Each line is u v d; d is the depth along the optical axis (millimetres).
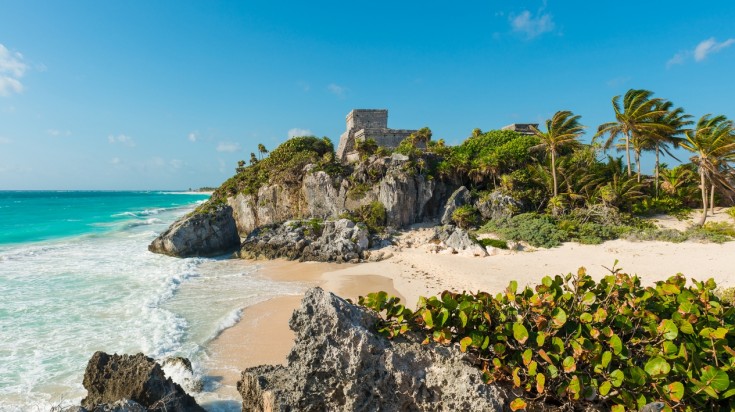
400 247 33531
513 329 5395
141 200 140000
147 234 44344
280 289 22078
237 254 34094
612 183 39938
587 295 6109
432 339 5809
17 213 73000
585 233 31250
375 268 27594
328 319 5750
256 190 49625
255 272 27438
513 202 39844
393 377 5453
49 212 76250
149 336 14570
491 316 5918
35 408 9914
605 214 35062
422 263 27828
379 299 6449
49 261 28641
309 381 5707
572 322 5730
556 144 39219
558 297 6270
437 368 5438
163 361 11914
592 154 44000
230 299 19734
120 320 16250
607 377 4957
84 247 35312
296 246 33281
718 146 32219
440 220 42844
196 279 24781
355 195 42531
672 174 44031
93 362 9320
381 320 6168
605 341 5422
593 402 5188
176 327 15539
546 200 40969
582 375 5176
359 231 33469
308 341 5797
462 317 5629
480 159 44531
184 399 8586
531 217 36281
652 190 42594
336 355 5574
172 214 74812
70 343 13852
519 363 5359
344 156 56688
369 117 57969
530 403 5129
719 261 22766
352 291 21578
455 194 42438
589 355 5137
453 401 5152
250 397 6977
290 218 46781
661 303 6383
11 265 26859
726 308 6051
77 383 11156
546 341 5480
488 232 35094
